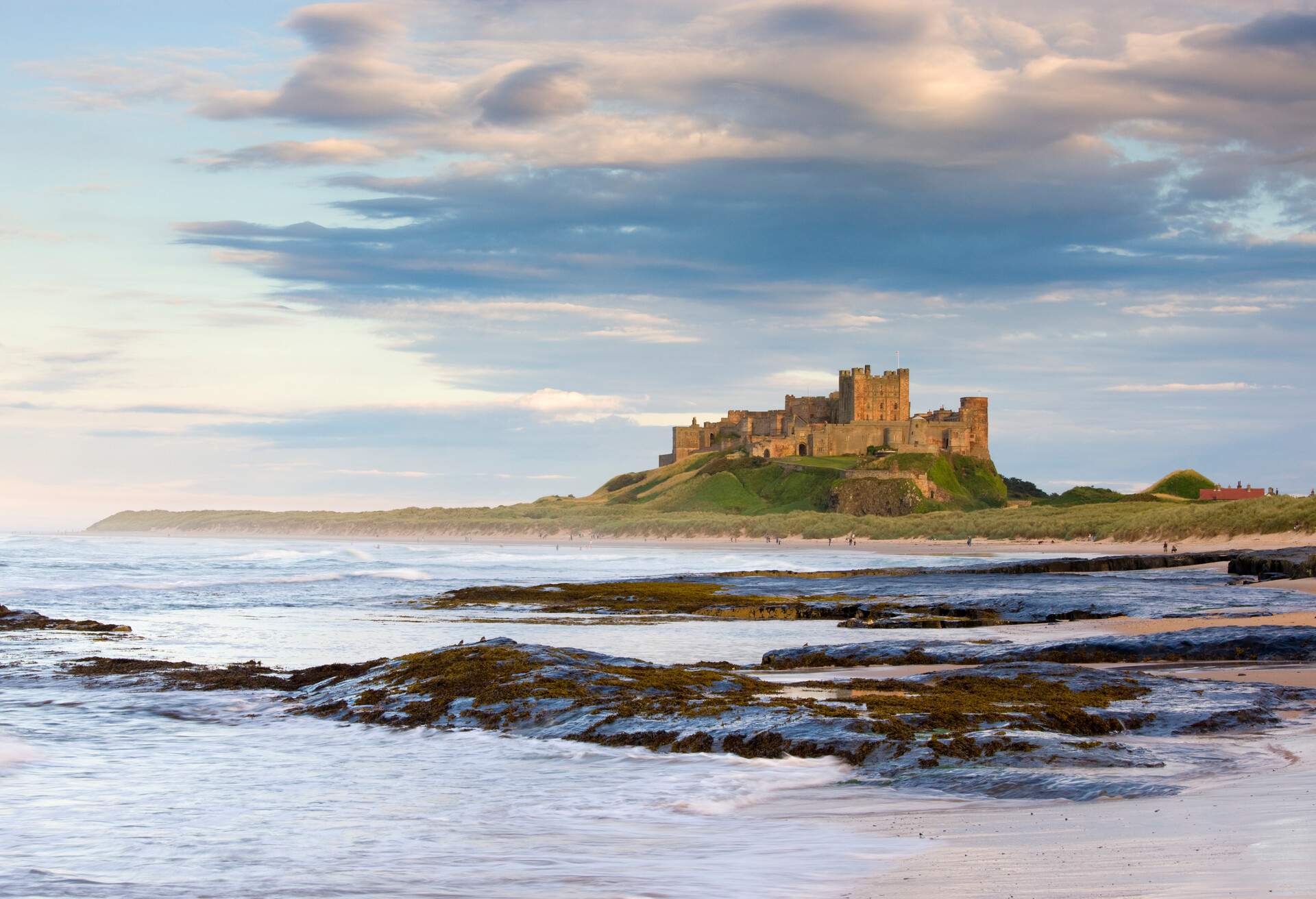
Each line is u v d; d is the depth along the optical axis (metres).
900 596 52.12
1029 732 14.70
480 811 12.14
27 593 56.31
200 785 13.81
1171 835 9.39
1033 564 73.50
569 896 8.45
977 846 9.48
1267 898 7.01
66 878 9.44
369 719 18.30
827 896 8.03
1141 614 38.59
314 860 10.01
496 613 47.03
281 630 37.34
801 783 13.05
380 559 119.88
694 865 9.34
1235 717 16.34
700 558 128.38
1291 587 48.75
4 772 14.62
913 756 13.66
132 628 37.53
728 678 19.95
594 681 18.92
